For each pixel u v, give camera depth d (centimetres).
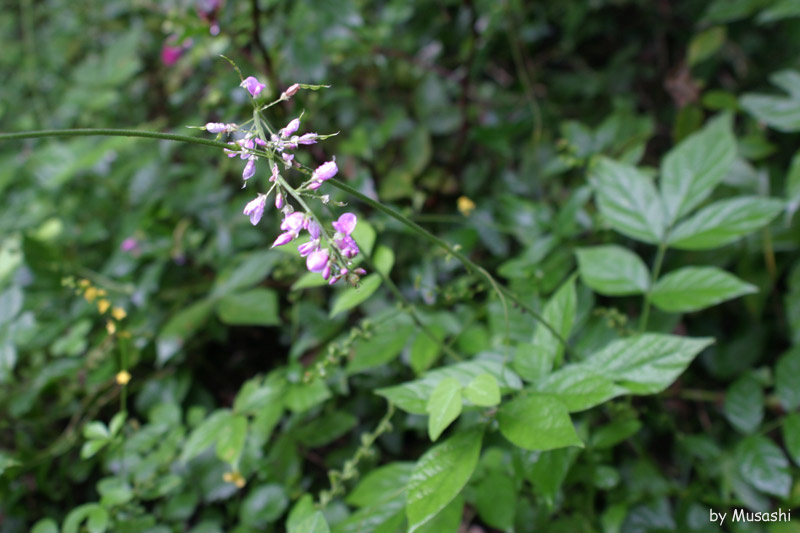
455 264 45
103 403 43
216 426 36
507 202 45
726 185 47
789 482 34
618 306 46
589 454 35
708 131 39
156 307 47
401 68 57
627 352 31
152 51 65
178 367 46
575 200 42
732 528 37
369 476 34
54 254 48
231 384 49
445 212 52
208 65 54
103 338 45
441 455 29
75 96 61
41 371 43
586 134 48
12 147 66
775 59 63
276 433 43
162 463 38
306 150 47
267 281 48
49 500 43
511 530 33
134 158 57
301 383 38
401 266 46
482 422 29
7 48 75
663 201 39
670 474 44
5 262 49
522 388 30
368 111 56
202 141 25
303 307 43
